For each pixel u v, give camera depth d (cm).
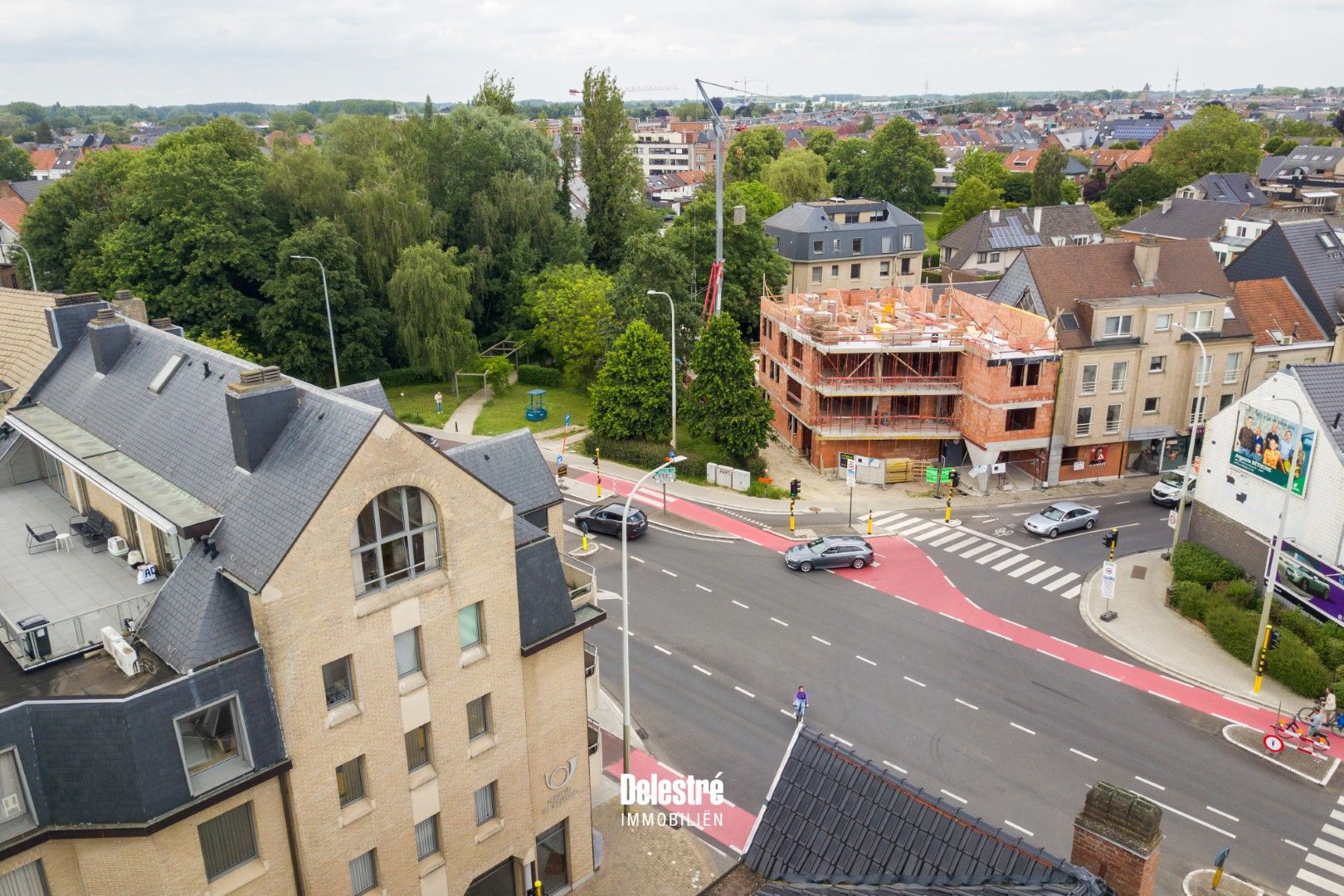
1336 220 8694
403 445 2214
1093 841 1639
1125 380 6006
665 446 6519
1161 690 3897
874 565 5019
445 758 2475
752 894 1809
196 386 2747
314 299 7169
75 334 3306
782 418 7100
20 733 1922
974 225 11925
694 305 7662
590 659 3155
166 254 7025
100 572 2645
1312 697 3797
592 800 3297
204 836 2094
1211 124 17288
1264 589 4469
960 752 3484
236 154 8300
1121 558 5116
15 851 1889
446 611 2384
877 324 6431
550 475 3447
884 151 16875
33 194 12281
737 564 5022
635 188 10275
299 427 2319
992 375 5772
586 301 7900
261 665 2109
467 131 9275
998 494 6000
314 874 2252
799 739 2048
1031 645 4241
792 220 10394
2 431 3262
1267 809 3200
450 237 9075
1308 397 4159
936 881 1728
